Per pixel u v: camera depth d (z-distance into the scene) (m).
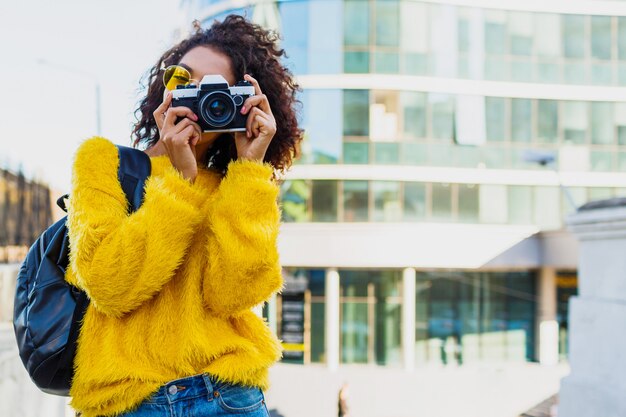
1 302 12.83
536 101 21.03
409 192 20.28
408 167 20.25
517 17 21.00
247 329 1.40
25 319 1.24
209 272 1.29
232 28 1.59
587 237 4.29
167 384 1.22
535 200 20.95
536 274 21.27
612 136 21.33
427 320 20.59
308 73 20.09
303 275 20.42
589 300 4.24
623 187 21.22
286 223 20.09
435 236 20.23
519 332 21.09
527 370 20.23
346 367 20.25
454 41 20.62
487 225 20.61
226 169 1.56
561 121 21.11
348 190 20.17
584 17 21.27
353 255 20.00
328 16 20.05
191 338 1.25
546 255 20.72
